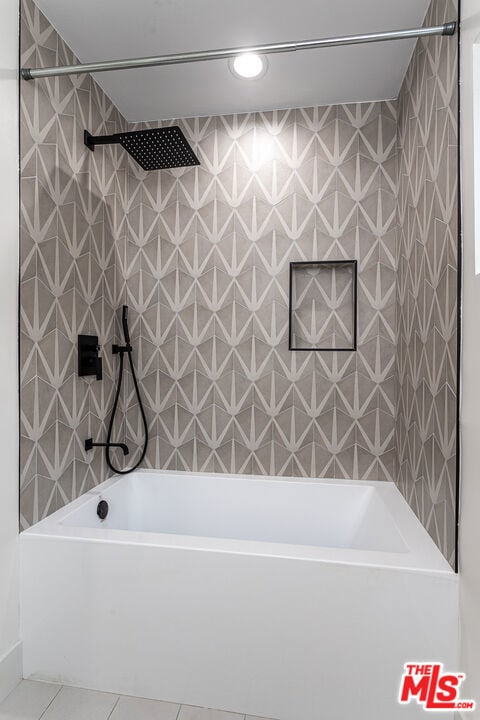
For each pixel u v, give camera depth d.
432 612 1.36
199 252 2.36
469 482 1.27
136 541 1.54
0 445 1.50
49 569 1.58
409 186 1.94
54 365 1.80
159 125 2.42
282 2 1.65
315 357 2.29
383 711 1.39
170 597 1.51
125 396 2.43
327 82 2.09
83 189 2.00
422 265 1.73
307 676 1.43
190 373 2.38
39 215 1.69
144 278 2.41
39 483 1.70
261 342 2.32
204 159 2.37
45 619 1.58
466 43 1.28
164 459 2.41
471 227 1.26
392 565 1.39
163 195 2.40
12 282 1.55
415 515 1.81
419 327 1.77
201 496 2.30
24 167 1.60
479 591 1.18
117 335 2.36
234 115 2.36
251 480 2.27
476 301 1.22
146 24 1.76
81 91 1.97
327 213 2.26
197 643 1.49
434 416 1.57
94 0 1.63
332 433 2.28
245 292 2.33
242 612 1.46
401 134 2.11
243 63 1.96
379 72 2.02
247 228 2.33
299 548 1.50
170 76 2.05
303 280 2.32
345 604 1.40
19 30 1.57
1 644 1.50
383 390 2.23
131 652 1.53
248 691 1.46
